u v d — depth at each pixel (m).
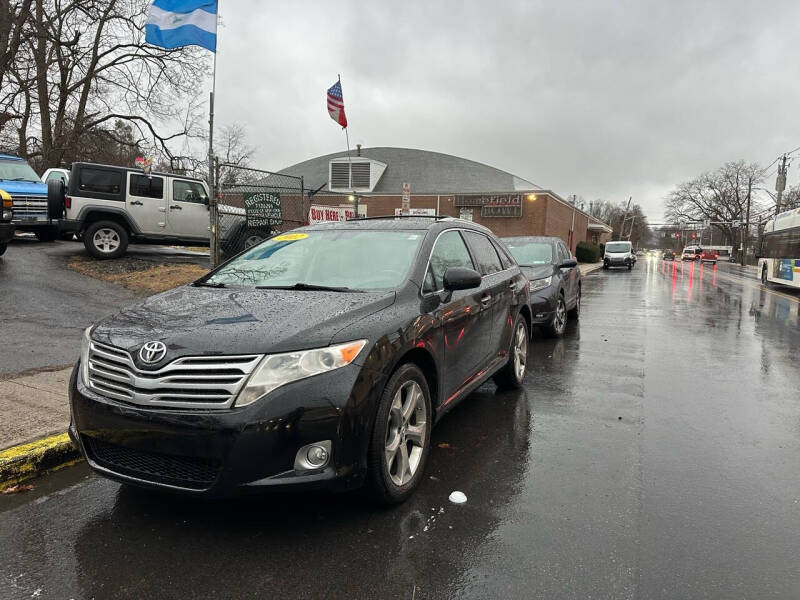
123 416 2.76
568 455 4.05
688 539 2.91
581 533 2.95
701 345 8.71
